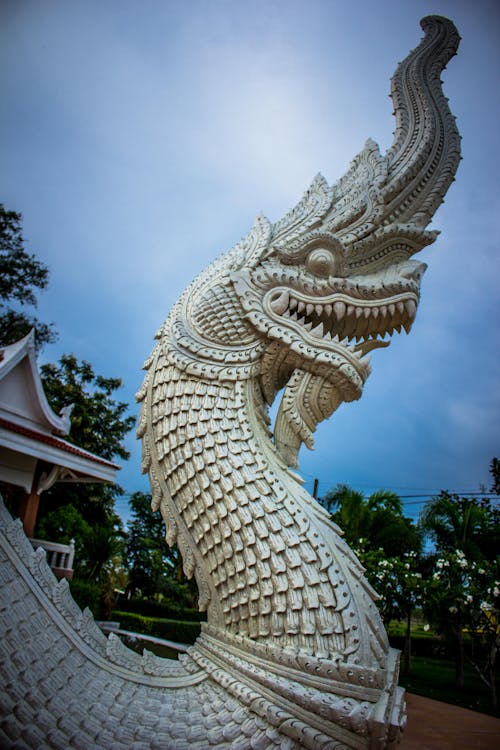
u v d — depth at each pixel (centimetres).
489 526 1231
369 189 254
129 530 2258
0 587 187
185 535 207
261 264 245
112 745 154
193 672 192
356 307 230
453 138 270
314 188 271
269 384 234
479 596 863
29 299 1538
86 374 1752
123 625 1419
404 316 233
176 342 230
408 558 1070
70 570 915
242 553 189
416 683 993
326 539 191
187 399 217
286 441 225
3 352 905
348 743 142
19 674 166
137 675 193
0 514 207
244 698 163
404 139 267
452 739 469
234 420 212
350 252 247
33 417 914
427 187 262
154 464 220
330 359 219
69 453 863
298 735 147
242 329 229
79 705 168
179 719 168
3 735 143
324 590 176
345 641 167
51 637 191
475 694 912
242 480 199
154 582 2127
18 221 1515
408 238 254
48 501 1457
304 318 234
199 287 253
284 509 194
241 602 185
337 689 152
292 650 165
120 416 1753
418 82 279
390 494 1421
